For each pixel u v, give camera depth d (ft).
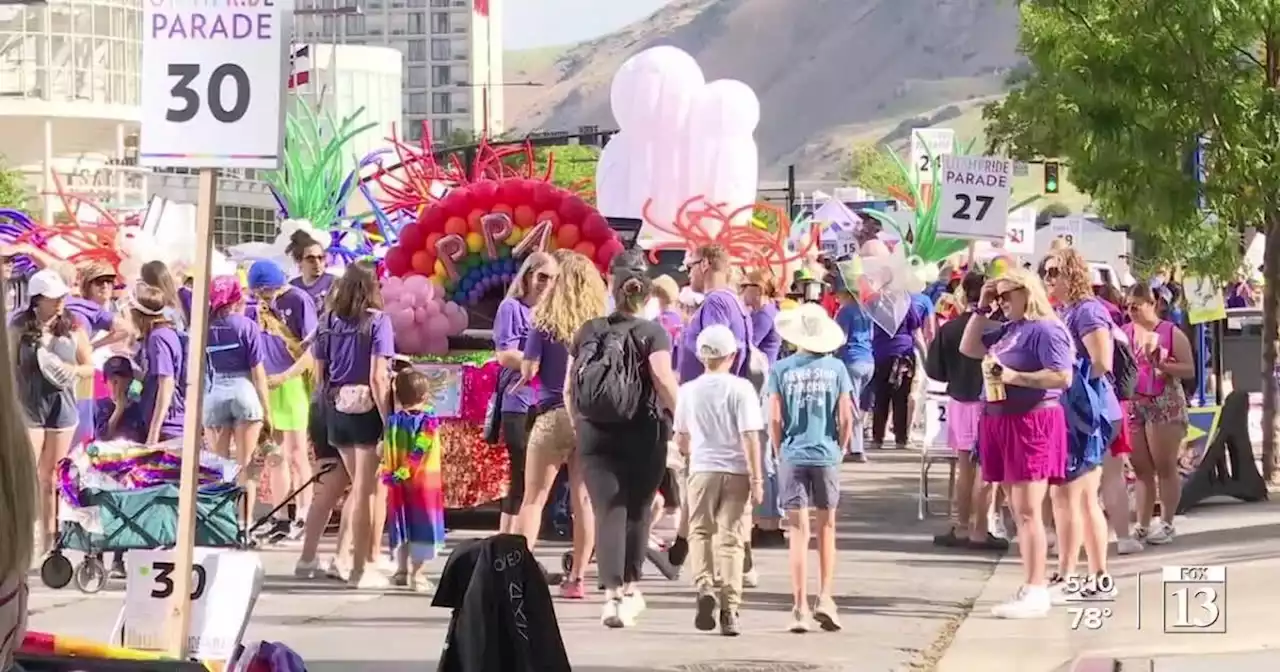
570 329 40.86
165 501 41.45
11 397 12.01
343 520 45.37
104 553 44.21
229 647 25.21
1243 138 60.34
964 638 37.65
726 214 104.42
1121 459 48.32
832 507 38.65
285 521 51.47
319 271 54.03
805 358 38.60
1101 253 117.91
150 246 68.13
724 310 47.14
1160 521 50.34
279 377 51.19
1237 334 89.86
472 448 54.75
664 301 52.65
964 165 66.74
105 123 393.91
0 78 382.42
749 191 106.22
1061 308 41.60
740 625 39.34
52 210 334.03
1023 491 39.70
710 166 104.58
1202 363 73.10
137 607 25.77
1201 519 54.65
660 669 34.12
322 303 53.78
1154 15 59.41
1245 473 58.54
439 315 57.88
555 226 60.29
